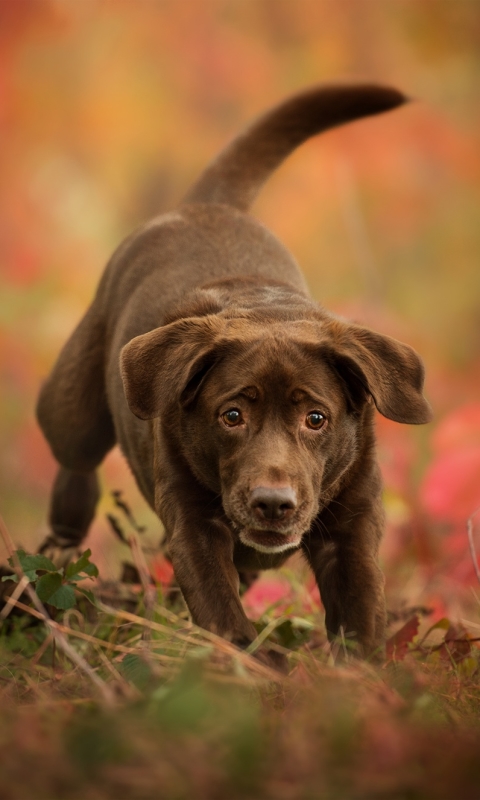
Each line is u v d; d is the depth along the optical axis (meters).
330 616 8.46
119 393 10.07
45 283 23.50
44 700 6.40
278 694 6.58
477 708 6.96
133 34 26.50
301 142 12.45
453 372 21.39
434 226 26.73
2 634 9.20
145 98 26.31
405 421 8.16
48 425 11.33
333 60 26.81
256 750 5.03
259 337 8.17
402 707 5.95
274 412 8.03
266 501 7.57
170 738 5.18
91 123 26.22
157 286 10.09
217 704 5.66
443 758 5.22
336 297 26.20
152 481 9.41
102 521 17.94
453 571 12.08
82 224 27.69
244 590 10.52
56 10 24.83
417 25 26.44
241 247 10.43
